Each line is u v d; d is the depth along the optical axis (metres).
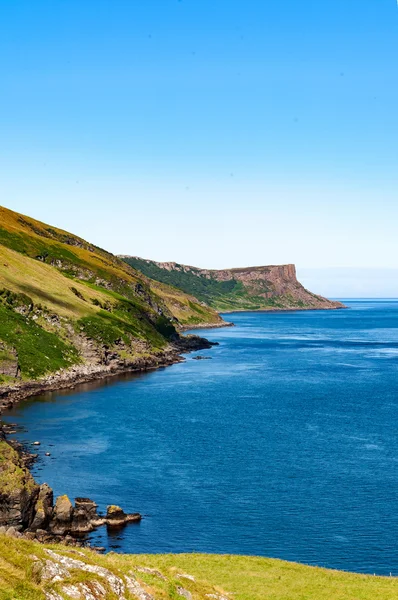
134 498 61.31
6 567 21.64
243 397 118.75
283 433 89.12
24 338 136.00
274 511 58.00
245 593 34.22
